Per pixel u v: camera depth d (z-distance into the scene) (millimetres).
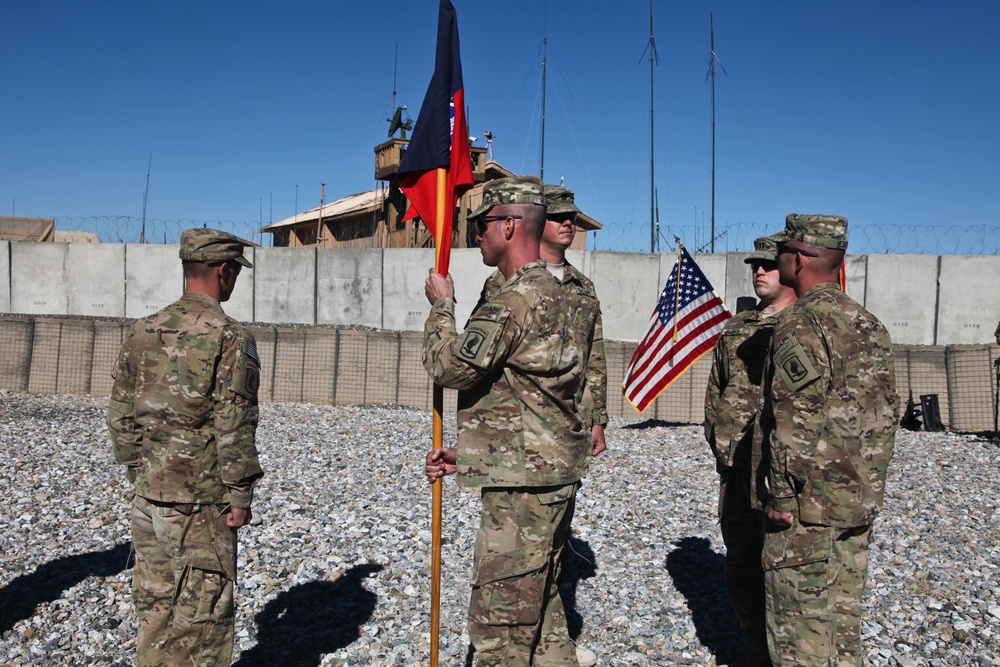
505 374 3055
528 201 3182
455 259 16391
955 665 4059
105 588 4945
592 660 4027
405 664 3996
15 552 5625
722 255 15516
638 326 15828
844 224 3350
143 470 3203
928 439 11242
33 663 3965
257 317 17234
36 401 13938
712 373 4281
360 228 21625
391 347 14664
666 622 4637
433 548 3393
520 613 3057
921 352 13625
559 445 3092
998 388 11656
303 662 4000
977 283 15258
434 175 3453
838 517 3117
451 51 3514
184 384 3162
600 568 5547
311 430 11250
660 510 7117
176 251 17594
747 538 3957
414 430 11453
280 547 5785
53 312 17781
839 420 3164
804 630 3152
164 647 3209
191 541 3184
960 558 5816
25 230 21188
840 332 3197
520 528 3076
